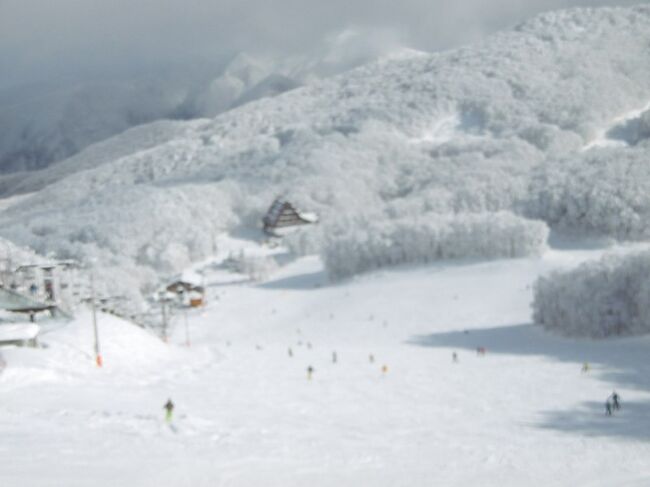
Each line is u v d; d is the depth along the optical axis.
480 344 86.94
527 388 52.00
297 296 147.38
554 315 93.81
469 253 149.00
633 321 87.44
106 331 60.28
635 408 44.62
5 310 56.38
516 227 144.12
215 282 178.38
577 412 42.94
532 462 25.94
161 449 23.30
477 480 21.62
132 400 37.25
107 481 17.81
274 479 20.12
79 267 100.44
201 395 43.25
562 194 184.25
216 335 116.62
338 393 48.12
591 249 163.00
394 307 119.31
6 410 29.97
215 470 20.61
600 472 23.95
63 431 25.41
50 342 52.09
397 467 23.23
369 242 158.38
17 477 17.53
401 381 54.97
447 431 35.28
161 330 110.69
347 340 98.12
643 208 169.12
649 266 88.25
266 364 63.91
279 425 33.66
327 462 23.45
